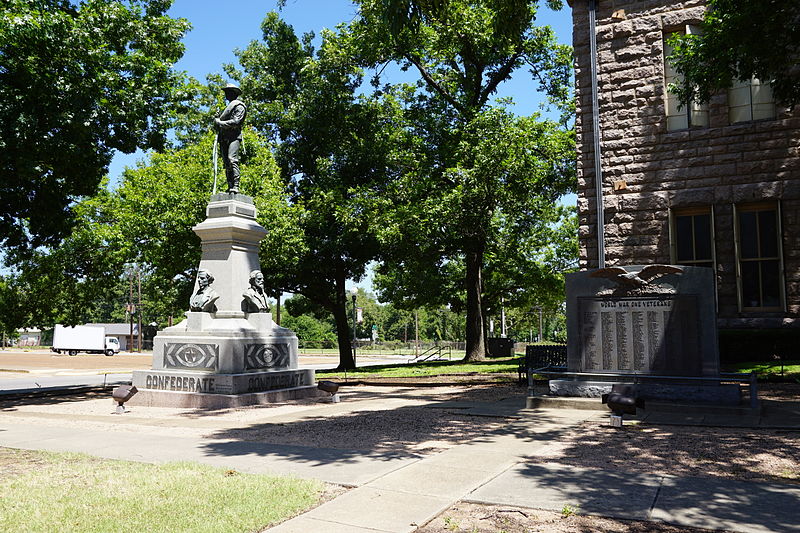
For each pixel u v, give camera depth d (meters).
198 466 7.28
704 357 11.74
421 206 27.25
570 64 29.69
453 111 30.44
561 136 27.12
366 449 8.41
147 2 20.75
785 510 5.36
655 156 17.62
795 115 16.25
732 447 8.12
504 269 39.31
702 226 17.31
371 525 5.06
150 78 18.72
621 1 18.23
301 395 16.16
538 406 12.41
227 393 14.51
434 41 28.20
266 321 16.62
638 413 11.23
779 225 16.28
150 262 27.31
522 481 6.45
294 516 5.34
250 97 34.19
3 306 26.98
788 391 12.96
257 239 17.22
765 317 16.31
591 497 5.82
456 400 14.38
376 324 103.56
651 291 12.28
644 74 17.84
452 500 5.77
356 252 31.84
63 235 19.78
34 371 36.47
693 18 17.33
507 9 14.78
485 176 25.81
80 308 28.48
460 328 87.38
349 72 31.12
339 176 31.28
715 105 17.19
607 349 12.62
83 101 16.20
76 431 10.69
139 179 27.81
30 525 5.03
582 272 12.97
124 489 6.18
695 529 4.92
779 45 13.96
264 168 29.02
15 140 15.04
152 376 15.64
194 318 15.87
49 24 15.40
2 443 9.35
